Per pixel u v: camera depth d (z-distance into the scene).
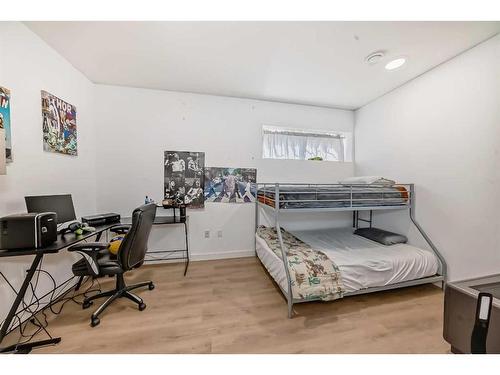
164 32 1.72
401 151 2.65
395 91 2.74
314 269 1.81
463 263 1.99
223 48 1.92
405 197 2.46
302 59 2.09
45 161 1.87
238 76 2.45
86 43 1.87
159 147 2.87
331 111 3.46
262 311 1.82
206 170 3.02
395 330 1.59
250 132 3.16
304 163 3.37
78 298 2.02
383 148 2.94
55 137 1.99
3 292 1.50
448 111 2.10
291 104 3.29
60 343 1.44
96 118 2.67
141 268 2.72
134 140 2.80
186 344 1.44
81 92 2.40
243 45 1.88
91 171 2.60
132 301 1.95
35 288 1.76
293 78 2.49
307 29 1.66
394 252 2.19
